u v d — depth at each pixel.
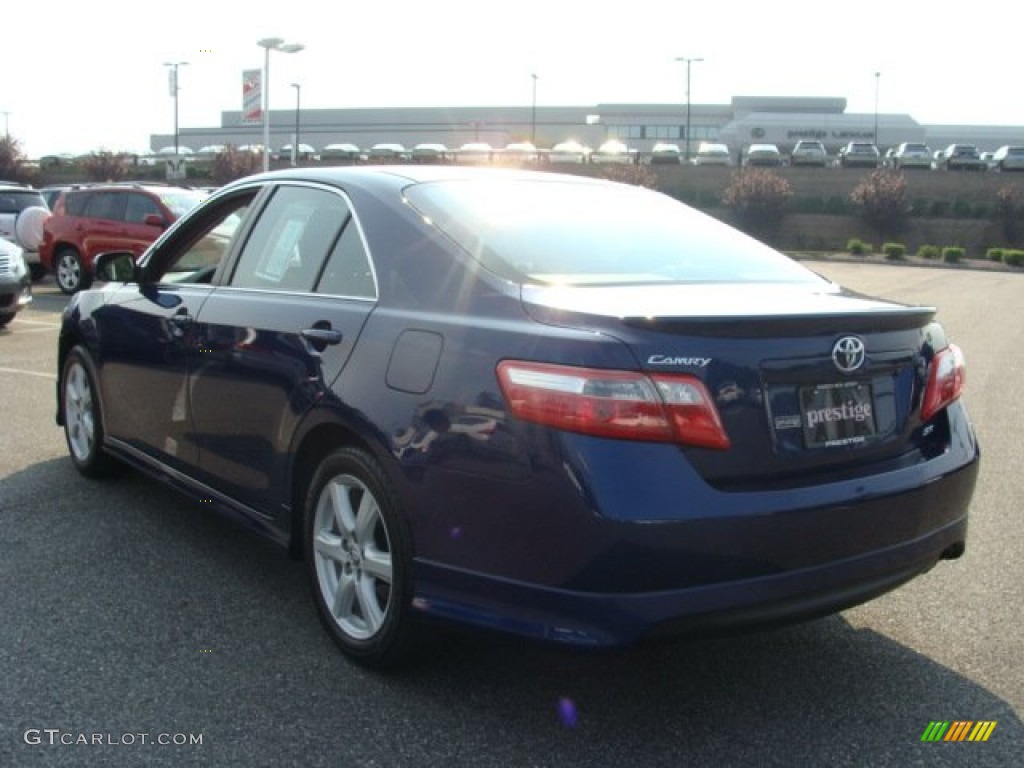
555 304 2.92
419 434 3.01
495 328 2.95
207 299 4.19
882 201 52.97
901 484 3.04
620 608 2.66
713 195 59.12
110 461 5.38
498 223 3.49
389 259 3.42
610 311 2.82
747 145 103.44
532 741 2.96
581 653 2.73
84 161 62.47
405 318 3.22
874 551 2.98
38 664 3.35
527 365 2.80
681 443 2.70
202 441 4.18
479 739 2.96
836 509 2.86
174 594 3.96
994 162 58.22
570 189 4.06
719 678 3.39
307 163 62.91
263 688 3.22
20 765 2.76
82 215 15.65
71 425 5.56
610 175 57.34
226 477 4.04
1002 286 26.89
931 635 3.76
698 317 2.73
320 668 3.37
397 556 3.11
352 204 3.70
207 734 2.95
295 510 3.64
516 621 2.82
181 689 3.21
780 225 55.16
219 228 4.50
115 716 3.03
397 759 2.84
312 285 3.71
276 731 2.97
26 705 3.08
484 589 2.88
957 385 3.43
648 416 2.67
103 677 3.27
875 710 3.18
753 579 2.75
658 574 2.65
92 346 5.12
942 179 55.56
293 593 4.00
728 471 2.76
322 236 3.78
